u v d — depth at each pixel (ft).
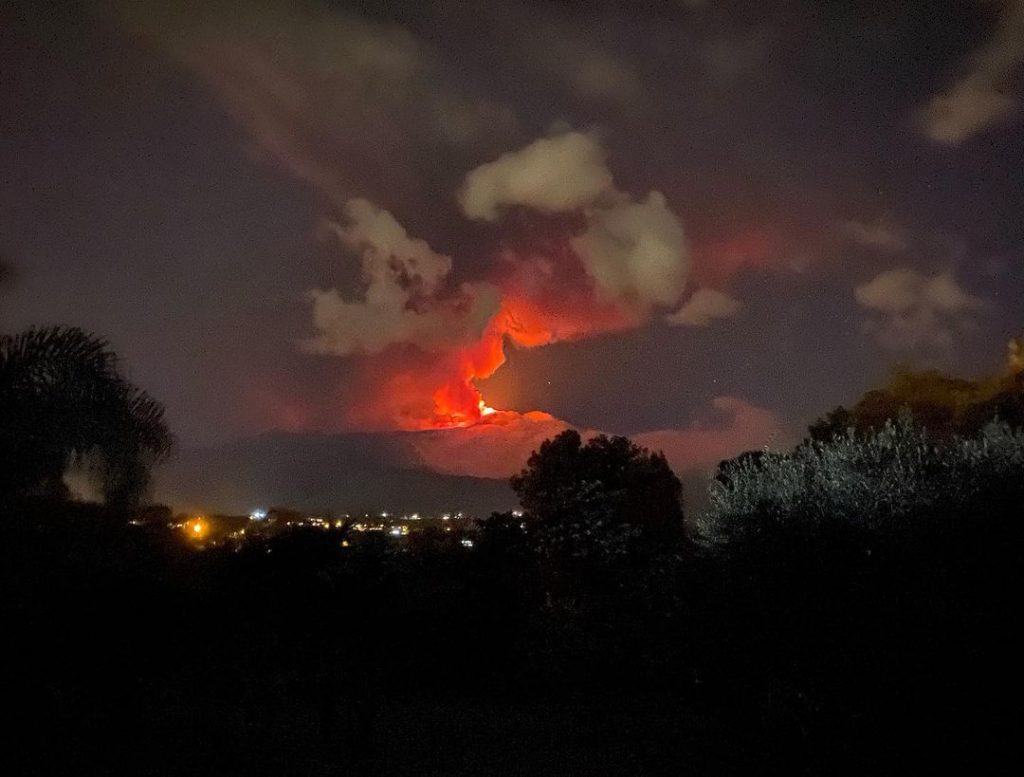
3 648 25.03
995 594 21.74
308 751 31.14
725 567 25.88
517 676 43.83
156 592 29.48
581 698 39.37
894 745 21.04
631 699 37.11
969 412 58.54
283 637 33.12
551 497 67.15
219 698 34.37
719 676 24.70
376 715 35.29
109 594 27.84
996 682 20.52
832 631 22.56
